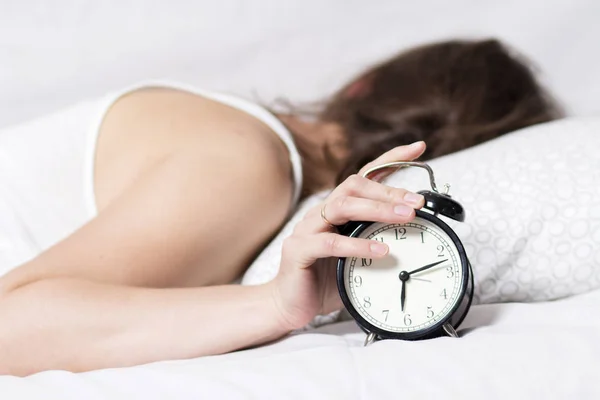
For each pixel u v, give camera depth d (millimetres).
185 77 2250
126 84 2252
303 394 758
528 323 956
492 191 1111
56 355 1005
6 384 825
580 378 753
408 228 890
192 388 781
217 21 2254
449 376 763
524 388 746
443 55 1492
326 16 2244
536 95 1492
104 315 1006
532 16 2189
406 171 1196
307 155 1426
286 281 974
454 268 877
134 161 1294
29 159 1429
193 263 1163
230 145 1231
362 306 884
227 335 1000
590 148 1124
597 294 1008
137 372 827
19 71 2232
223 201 1174
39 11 2262
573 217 1067
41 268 1079
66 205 1400
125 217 1139
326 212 904
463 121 1425
